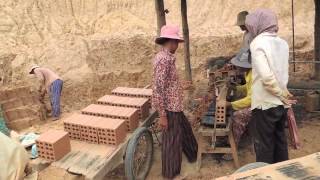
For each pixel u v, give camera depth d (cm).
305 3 1139
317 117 604
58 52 1061
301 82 680
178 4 1235
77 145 412
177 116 447
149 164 470
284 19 1130
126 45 1068
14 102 720
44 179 388
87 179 346
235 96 510
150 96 512
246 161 491
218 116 449
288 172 234
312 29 1052
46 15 1180
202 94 710
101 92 966
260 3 1181
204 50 1045
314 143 523
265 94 374
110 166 381
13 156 313
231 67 551
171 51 431
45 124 723
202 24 1184
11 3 1164
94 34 1168
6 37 1078
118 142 409
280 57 364
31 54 1035
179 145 453
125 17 1230
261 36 361
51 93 749
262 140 391
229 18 1181
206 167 482
